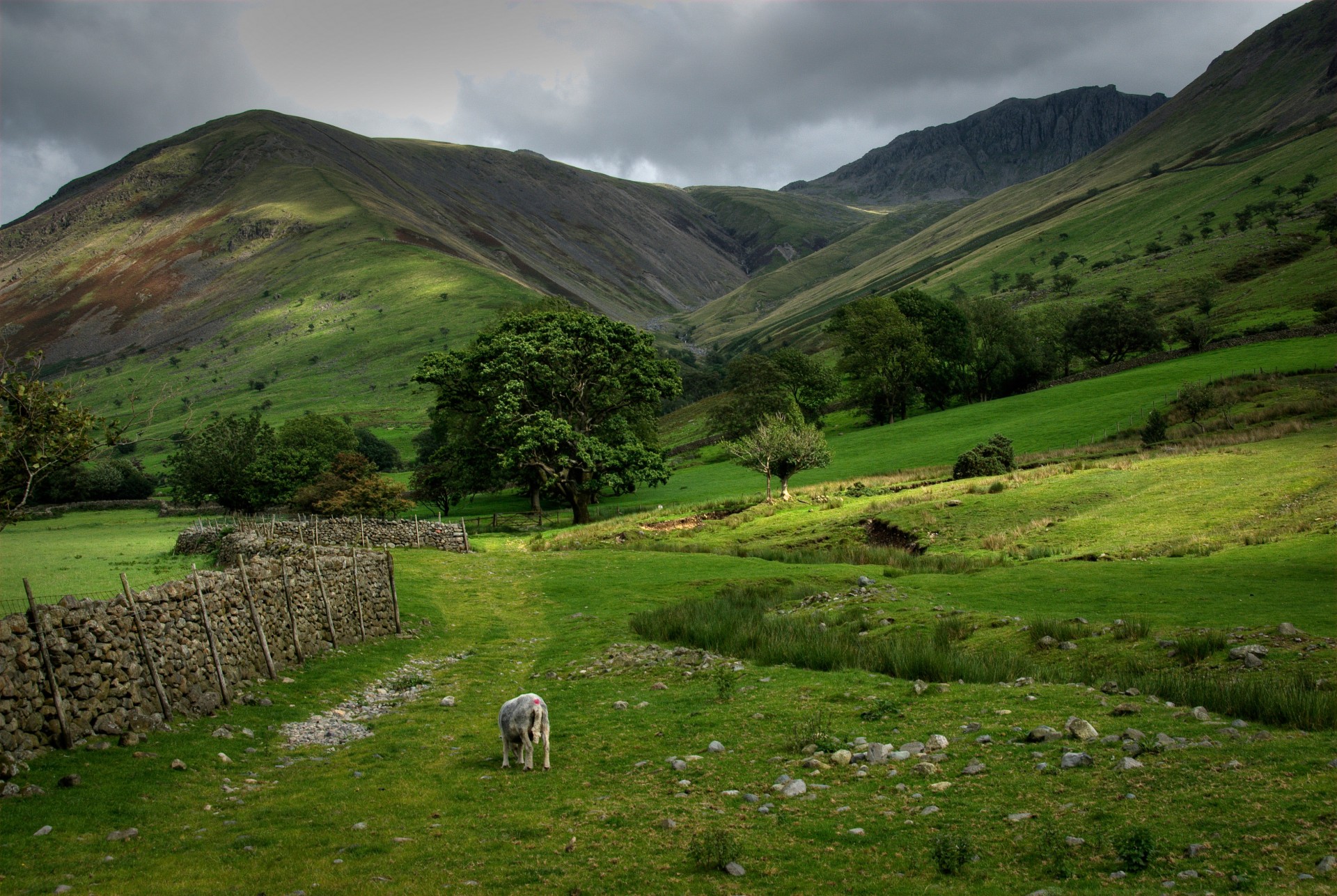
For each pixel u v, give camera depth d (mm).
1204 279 163250
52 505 112625
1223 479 43906
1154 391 88188
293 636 22766
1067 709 13820
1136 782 9875
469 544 59719
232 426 97625
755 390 107812
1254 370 86125
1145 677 15305
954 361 127188
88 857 9883
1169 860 7805
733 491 80688
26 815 11125
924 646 19281
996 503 47969
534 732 13531
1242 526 35500
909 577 33062
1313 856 7379
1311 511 35062
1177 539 35250
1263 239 191125
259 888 8883
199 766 14070
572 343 74375
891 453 86188
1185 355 109938
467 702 19578
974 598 26984
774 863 8844
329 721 17984
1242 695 13109
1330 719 11758
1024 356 119375
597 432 76312
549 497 96000
